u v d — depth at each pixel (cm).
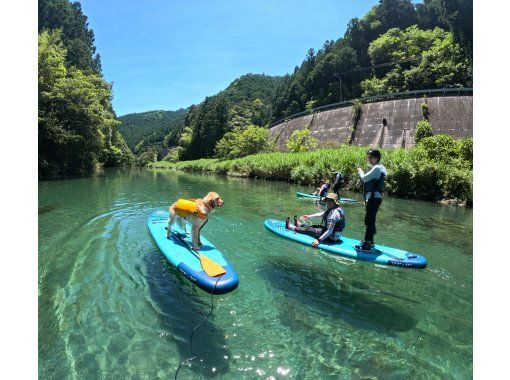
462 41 4541
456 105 3266
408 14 6425
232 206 1141
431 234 796
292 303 433
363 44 6438
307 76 6619
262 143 4266
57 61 2341
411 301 448
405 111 3488
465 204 1258
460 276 536
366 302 442
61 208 1055
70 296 435
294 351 334
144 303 420
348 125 3875
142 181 2303
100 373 296
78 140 2523
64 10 4919
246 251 628
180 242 595
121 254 593
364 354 332
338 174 1091
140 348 331
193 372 300
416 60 5306
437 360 325
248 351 332
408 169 1434
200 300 432
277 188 1816
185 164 5359
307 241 658
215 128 6250
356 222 920
